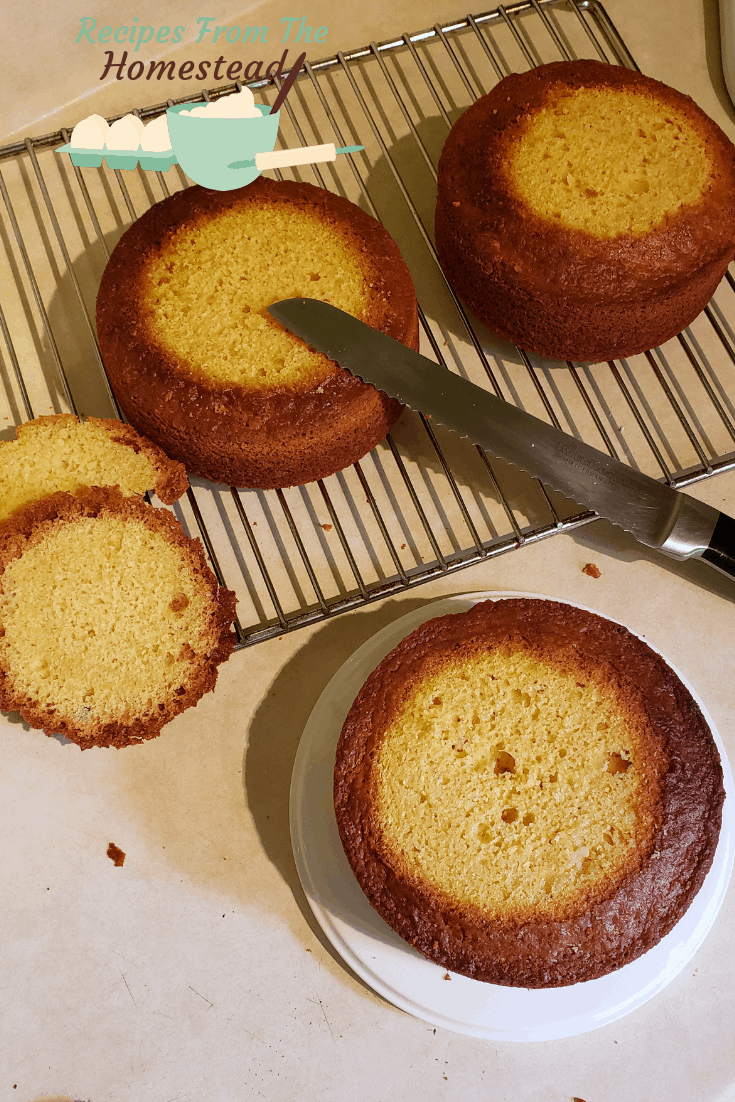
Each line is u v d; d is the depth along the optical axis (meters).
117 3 0.89
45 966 0.77
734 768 0.80
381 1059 0.76
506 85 0.84
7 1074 0.75
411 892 0.73
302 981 0.77
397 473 0.85
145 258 0.80
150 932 0.77
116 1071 0.75
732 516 0.85
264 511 0.84
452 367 0.87
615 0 0.95
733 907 0.78
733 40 0.92
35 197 0.89
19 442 0.80
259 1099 0.75
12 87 0.90
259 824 0.79
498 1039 0.75
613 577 0.84
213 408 0.78
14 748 0.80
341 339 0.79
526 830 0.74
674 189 0.81
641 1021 0.77
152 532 0.79
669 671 0.77
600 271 0.80
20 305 0.87
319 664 0.82
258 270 0.81
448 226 0.82
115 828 0.79
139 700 0.77
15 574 0.78
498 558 0.84
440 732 0.76
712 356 0.88
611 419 0.86
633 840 0.74
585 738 0.76
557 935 0.73
